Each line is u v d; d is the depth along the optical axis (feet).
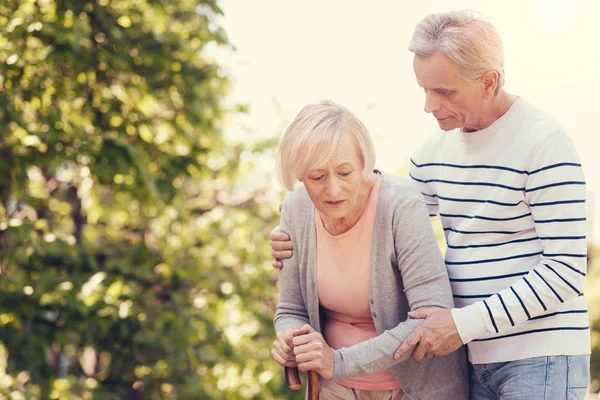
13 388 13.69
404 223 5.95
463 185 6.22
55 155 13.53
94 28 14.25
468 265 6.15
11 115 13.05
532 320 5.88
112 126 15.02
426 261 5.91
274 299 18.78
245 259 17.70
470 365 6.51
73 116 14.47
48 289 13.82
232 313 16.37
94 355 17.12
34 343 13.56
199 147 15.65
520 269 5.95
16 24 13.16
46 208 15.96
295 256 6.43
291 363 6.16
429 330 5.70
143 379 15.72
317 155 5.46
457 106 5.86
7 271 14.38
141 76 15.01
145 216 16.47
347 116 5.59
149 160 15.25
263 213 18.62
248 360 16.69
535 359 5.87
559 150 5.69
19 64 13.48
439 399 6.23
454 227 6.34
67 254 14.56
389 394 6.33
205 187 18.22
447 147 6.42
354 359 5.83
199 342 15.83
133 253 15.57
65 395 13.60
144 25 15.23
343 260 6.13
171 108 16.07
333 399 6.47
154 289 16.01
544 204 5.71
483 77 5.76
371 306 6.09
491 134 6.00
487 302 5.72
